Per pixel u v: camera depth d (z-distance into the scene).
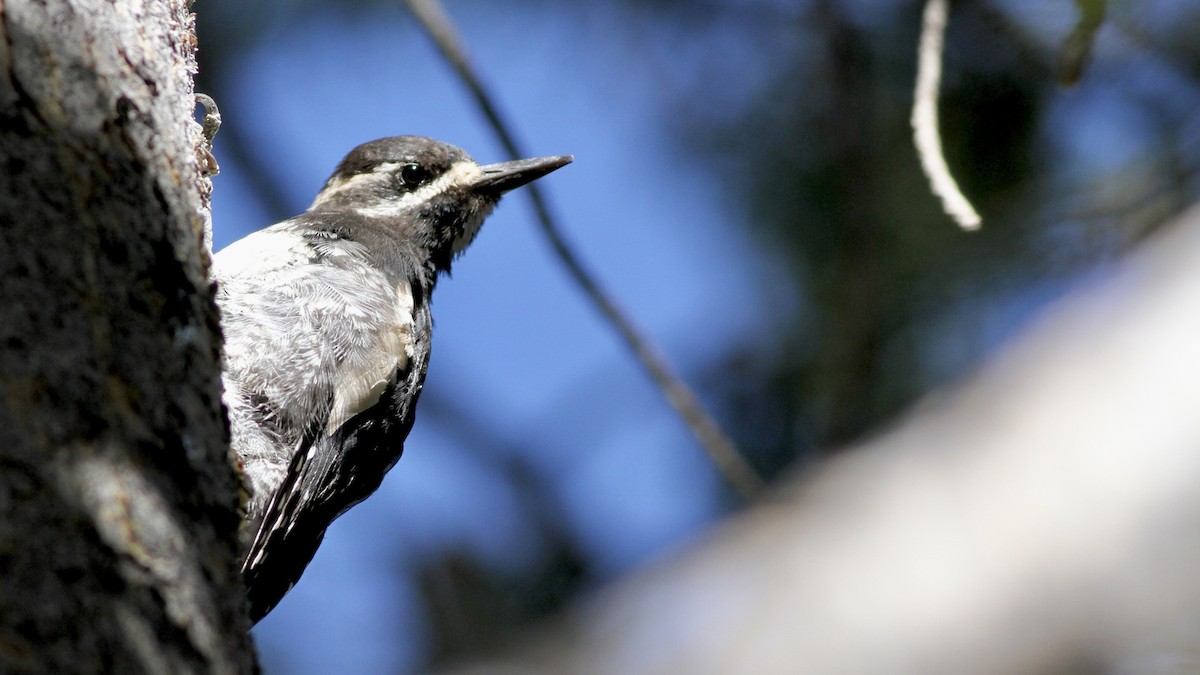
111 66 5.88
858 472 5.29
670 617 5.25
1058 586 4.67
